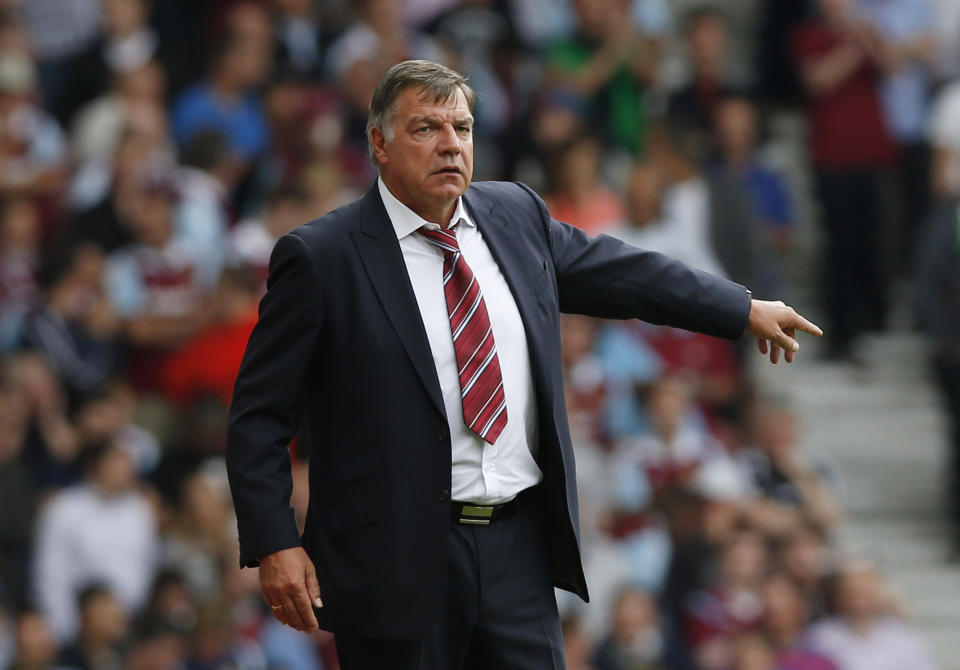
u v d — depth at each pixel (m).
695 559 30.69
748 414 34.34
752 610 30.44
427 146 12.48
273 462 12.46
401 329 12.53
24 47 38.25
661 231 35.22
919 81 41.53
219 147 35.47
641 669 29.20
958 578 35.94
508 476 12.73
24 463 30.30
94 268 32.66
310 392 12.88
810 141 40.28
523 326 12.84
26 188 35.19
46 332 31.95
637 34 39.91
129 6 39.72
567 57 39.41
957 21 42.66
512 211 13.29
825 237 40.34
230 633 28.42
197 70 40.06
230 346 31.91
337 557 12.56
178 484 30.50
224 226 35.00
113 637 28.48
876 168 39.81
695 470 31.92
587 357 32.97
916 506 37.62
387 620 12.37
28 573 29.67
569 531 12.78
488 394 12.59
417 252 12.81
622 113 39.34
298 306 12.57
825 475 35.38
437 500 12.44
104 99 38.00
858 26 39.81
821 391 39.88
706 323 13.10
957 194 37.19
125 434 31.05
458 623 12.67
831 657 30.28
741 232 35.31
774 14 41.03
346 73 37.91
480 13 40.19
